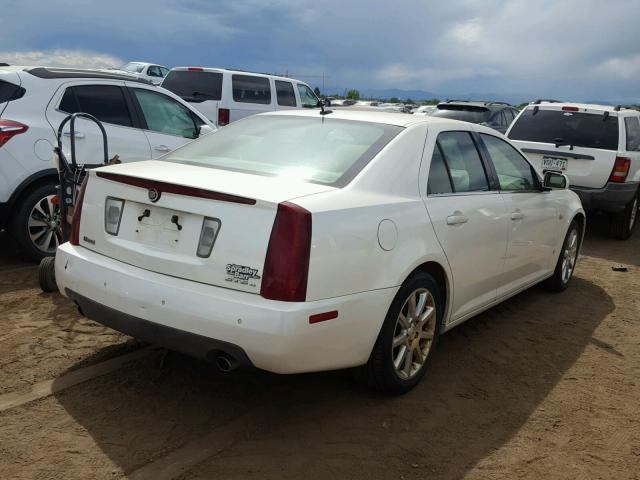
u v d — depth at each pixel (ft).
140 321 10.43
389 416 11.57
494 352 15.14
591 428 11.77
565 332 16.89
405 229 11.51
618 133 28.37
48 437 10.13
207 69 40.34
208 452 10.04
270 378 12.72
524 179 17.16
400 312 11.62
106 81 21.29
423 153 12.81
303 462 9.95
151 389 11.95
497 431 11.40
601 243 29.99
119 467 9.48
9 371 12.27
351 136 12.68
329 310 9.94
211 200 10.12
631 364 15.01
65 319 15.05
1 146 17.83
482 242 14.11
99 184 11.66
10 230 18.78
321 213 9.98
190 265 10.14
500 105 46.60
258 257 9.65
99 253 11.46
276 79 43.14
